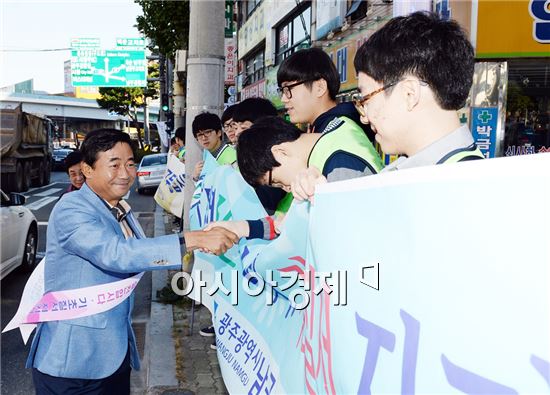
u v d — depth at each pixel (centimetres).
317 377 146
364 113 143
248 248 202
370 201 109
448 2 561
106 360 204
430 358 88
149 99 4962
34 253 732
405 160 135
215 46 510
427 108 128
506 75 559
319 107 220
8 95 5475
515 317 73
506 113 582
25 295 206
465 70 126
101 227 195
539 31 541
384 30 133
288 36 1426
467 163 80
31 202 1441
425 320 90
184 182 546
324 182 149
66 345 198
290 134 188
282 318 180
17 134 1565
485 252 77
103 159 204
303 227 162
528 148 582
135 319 514
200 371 382
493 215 76
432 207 88
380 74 130
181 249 191
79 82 2258
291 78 218
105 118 5909
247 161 190
